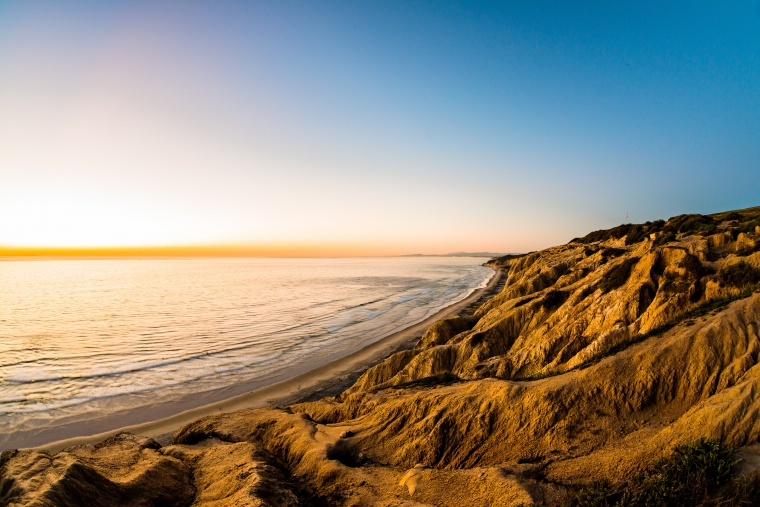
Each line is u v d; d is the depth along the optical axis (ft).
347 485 43.21
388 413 56.39
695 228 132.87
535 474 38.19
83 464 38.29
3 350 142.20
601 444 41.01
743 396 34.27
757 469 28.43
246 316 217.97
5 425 83.46
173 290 362.12
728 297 56.85
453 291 353.72
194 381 111.75
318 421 65.31
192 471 47.65
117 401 96.94
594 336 76.02
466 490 37.47
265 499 37.29
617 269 90.22
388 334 172.14
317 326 190.60
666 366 45.83
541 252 293.02
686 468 30.48
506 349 97.35
